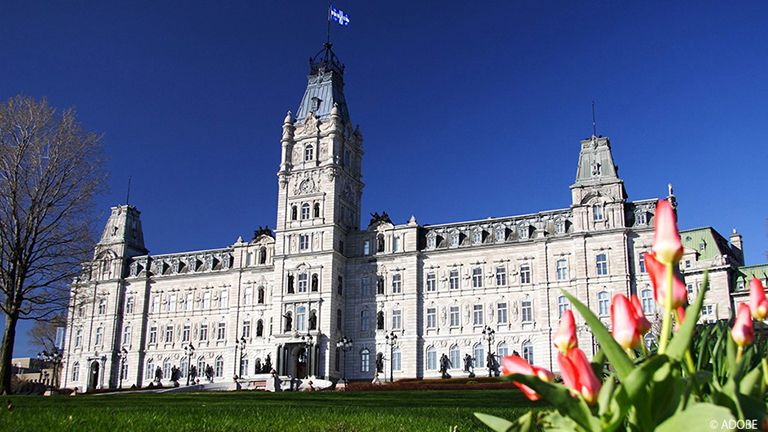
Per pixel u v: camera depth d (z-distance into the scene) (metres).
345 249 115.62
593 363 7.25
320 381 94.50
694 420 5.74
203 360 122.25
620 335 6.65
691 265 100.44
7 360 56.72
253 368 116.44
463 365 104.25
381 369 107.69
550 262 102.38
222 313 123.00
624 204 100.12
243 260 123.31
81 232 62.38
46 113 61.06
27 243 59.72
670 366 5.97
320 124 118.12
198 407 28.19
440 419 21.34
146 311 129.12
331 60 125.56
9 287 58.19
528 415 7.13
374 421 20.50
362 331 110.75
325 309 108.25
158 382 121.69
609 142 103.94
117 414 21.30
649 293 95.19
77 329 132.50
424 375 106.06
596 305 96.81
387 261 112.25
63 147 61.28
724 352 8.77
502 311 104.19
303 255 112.19
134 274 132.12
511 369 7.06
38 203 59.66
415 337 106.88
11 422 17.31
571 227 102.50
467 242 109.44
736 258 115.12
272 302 115.31
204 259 128.50
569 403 6.24
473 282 107.19
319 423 19.81
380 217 115.56
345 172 118.38
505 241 106.25
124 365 127.06
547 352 99.06
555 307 100.31
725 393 6.41
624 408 6.06
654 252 6.82
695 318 6.15
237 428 17.91
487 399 47.38
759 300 7.51
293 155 118.56
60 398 41.09
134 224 138.88
